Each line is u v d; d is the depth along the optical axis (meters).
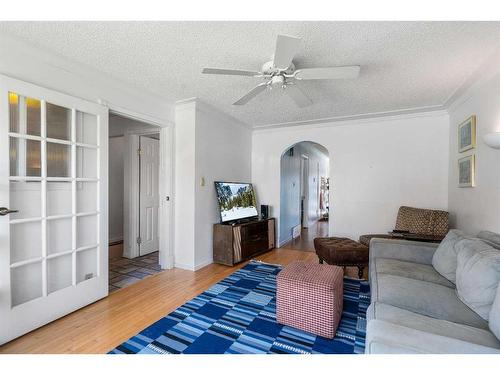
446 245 2.14
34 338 1.88
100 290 2.51
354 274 3.34
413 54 2.08
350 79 2.57
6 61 1.84
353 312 2.31
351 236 4.13
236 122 4.32
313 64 2.24
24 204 1.94
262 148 4.88
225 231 3.65
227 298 2.57
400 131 3.83
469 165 2.78
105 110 2.53
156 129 3.73
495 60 2.13
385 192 3.93
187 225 3.44
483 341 1.16
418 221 3.31
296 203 6.04
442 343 1.00
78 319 2.16
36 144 2.02
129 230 3.95
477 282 1.51
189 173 3.41
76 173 2.28
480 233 2.24
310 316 1.97
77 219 2.32
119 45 1.97
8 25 1.71
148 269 3.45
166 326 2.06
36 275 2.02
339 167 4.23
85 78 2.38
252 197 4.63
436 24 1.69
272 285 2.92
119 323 2.10
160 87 2.85
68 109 2.24
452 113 3.38
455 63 2.21
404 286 1.77
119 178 4.90
